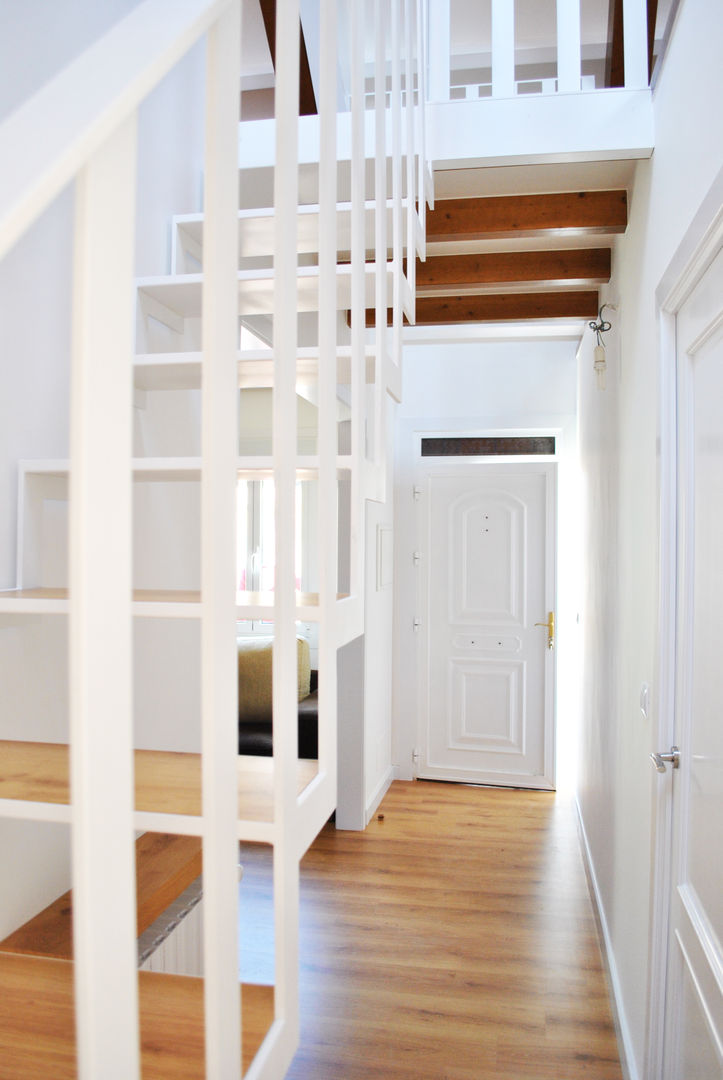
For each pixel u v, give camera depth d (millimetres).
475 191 2611
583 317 3709
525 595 5242
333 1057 2398
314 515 6441
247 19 4188
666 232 1963
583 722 4332
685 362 1874
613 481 3068
